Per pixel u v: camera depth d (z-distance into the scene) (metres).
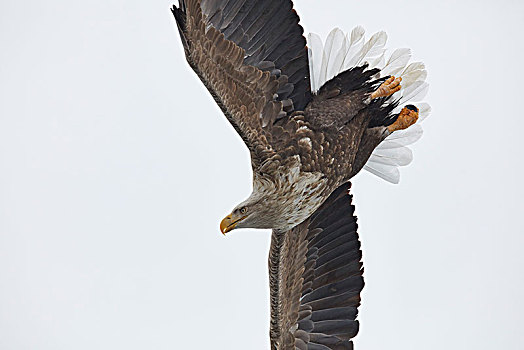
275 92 10.20
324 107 10.67
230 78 9.90
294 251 12.59
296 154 10.41
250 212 10.55
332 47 11.21
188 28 9.56
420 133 12.66
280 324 12.47
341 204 12.97
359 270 12.92
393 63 11.36
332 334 12.73
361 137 11.12
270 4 9.91
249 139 10.21
